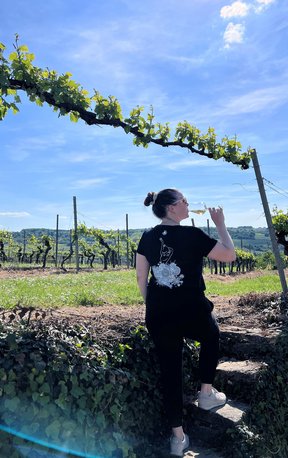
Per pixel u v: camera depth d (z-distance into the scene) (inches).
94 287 434.6
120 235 1386.6
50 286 440.5
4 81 164.7
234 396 174.4
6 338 133.6
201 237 141.6
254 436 153.9
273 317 227.8
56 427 125.7
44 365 130.3
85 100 189.0
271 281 586.6
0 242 1427.2
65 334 155.7
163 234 143.4
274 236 287.0
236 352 200.8
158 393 164.7
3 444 118.0
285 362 187.0
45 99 183.3
